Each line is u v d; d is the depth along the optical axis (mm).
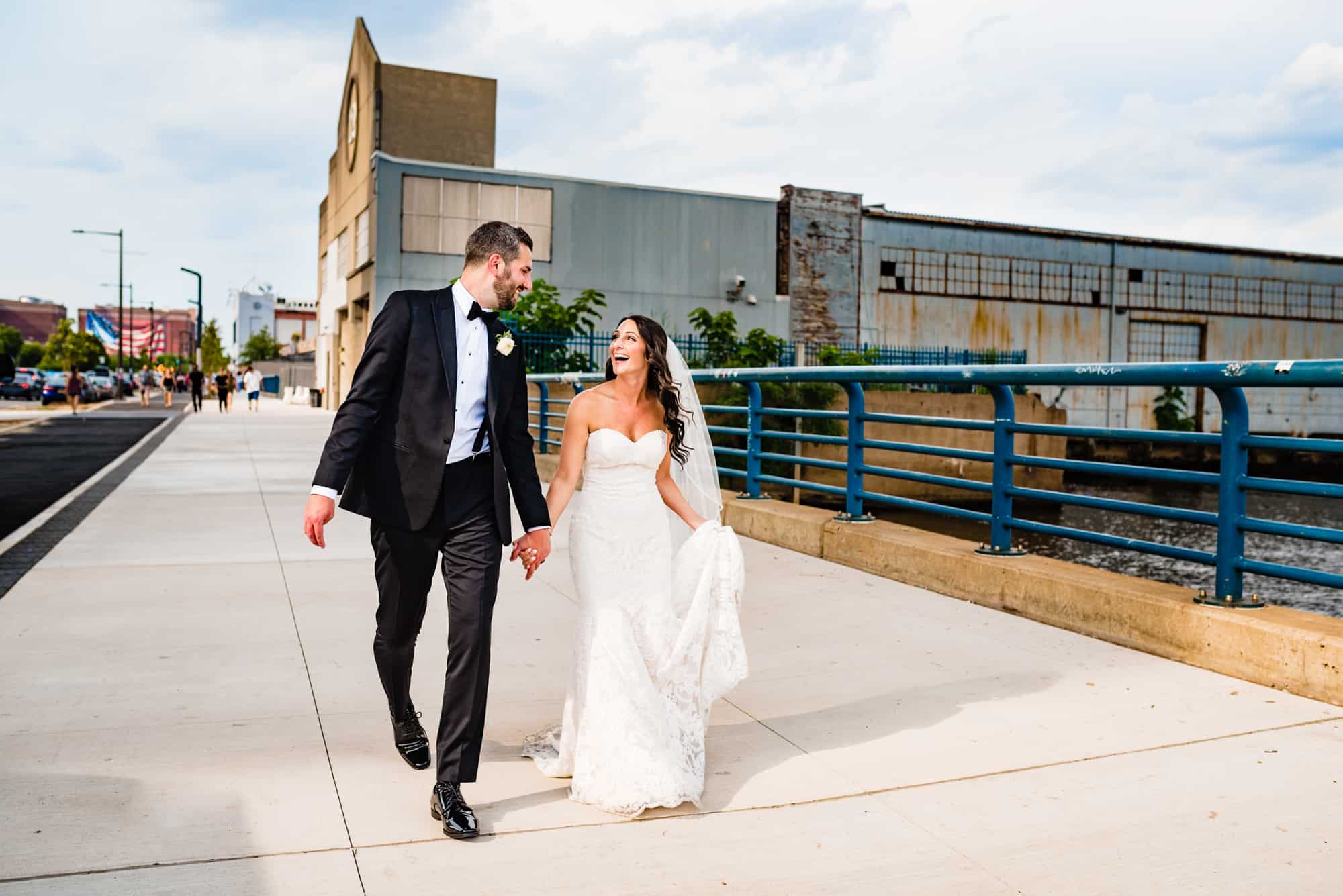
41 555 7332
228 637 5164
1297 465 35531
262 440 20078
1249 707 4090
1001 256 32000
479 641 3061
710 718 4066
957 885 2703
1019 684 4457
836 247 30219
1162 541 18328
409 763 3488
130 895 2574
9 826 2953
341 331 36219
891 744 3744
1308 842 2932
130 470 13750
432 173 26359
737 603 3578
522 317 21609
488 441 3186
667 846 2930
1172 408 33344
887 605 6047
